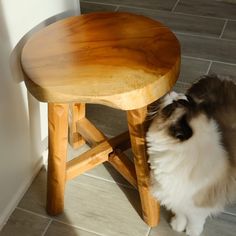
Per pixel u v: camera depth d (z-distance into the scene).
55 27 1.08
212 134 0.93
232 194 1.07
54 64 0.95
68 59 0.96
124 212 1.28
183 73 1.80
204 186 0.98
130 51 0.97
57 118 1.03
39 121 1.35
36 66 0.95
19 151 1.26
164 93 0.92
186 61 1.87
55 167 1.14
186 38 2.01
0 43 1.04
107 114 1.62
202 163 0.93
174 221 1.22
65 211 1.29
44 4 1.18
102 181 1.37
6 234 1.24
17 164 1.27
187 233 1.22
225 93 1.05
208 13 2.18
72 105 1.31
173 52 0.96
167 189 1.02
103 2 2.30
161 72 0.91
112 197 1.32
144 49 0.98
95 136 1.31
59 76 0.92
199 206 1.05
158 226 1.25
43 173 1.41
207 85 1.07
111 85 0.88
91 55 0.97
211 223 1.25
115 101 0.87
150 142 0.99
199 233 1.21
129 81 0.89
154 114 1.01
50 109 1.01
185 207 1.07
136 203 1.30
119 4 2.28
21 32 1.11
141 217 1.26
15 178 1.28
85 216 1.27
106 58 0.96
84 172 1.34
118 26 1.06
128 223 1.25
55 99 0.89
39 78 0.91
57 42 1.02
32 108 1.28
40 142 1.39
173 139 0.93
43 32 1.06
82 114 1.37
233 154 0.99
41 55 0.98
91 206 1.30
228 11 2.20
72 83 0.90
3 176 1.21
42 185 1.37
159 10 2.22
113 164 1.26
